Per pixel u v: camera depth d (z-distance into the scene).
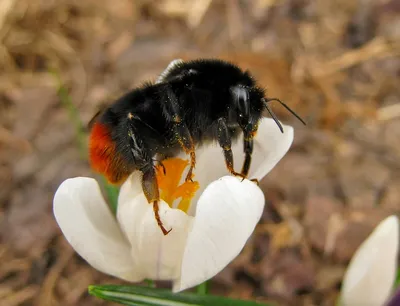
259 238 0.16
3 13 0.23
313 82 0.21
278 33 0.23
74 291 0.16
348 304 0.11
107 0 0.24
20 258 0.16
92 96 0.20
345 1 0.24
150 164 0.10
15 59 0.22
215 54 0.22
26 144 0.19
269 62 0.21
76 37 0.23
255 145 0.10
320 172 0.18
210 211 0.09
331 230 0.16
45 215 0.17
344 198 0.17
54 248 0.16
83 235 0.10
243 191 0.09
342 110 0.20
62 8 0.24
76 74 0.21
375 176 0.18
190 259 0.09
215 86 0.10
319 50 0.22
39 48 0.23
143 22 0.23
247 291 0.15
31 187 0.18
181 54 0.22
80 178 0.10
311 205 0.17
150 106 0.10
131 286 0.10
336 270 0.16
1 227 0.17
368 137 0.19
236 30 0.23
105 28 0.23
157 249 0.10
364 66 0.21
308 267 0.16
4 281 0.16
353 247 0.16
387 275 0.11
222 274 0.15
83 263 0.16
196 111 0.10
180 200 0.10
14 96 0.21
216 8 0.24
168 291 0.10
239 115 0.10
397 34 0.23
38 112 0.20
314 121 0.19
